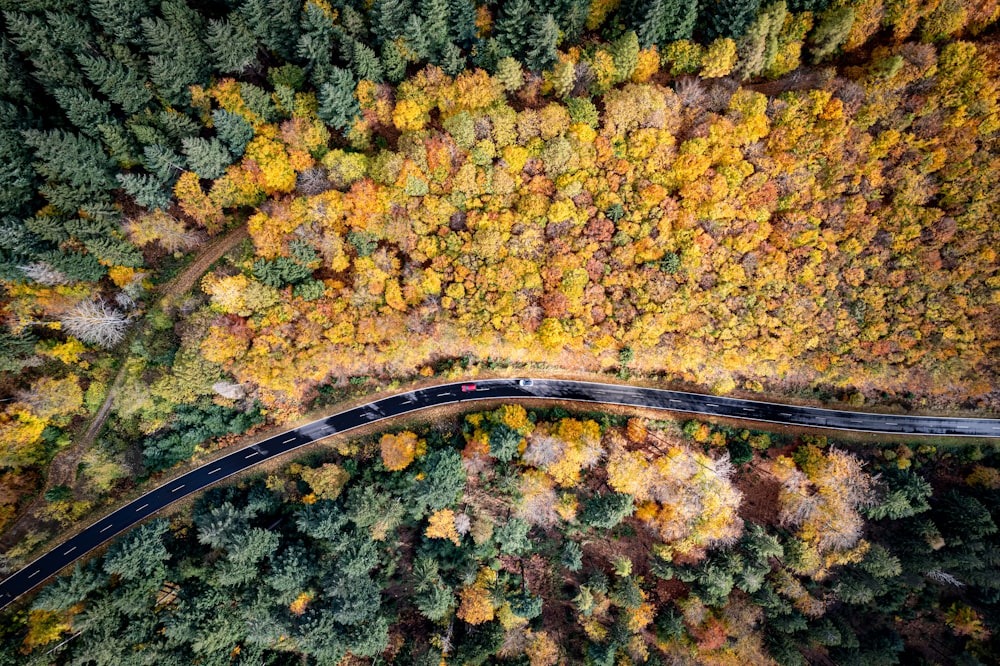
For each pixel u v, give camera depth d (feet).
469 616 182.09
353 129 168.76
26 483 178.19
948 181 166.30
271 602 176.86
